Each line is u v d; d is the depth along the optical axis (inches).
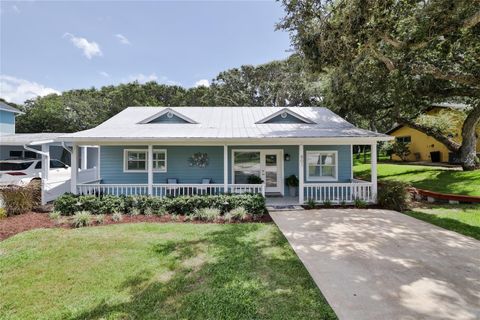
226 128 463.5
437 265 182.5
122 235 251.9
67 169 565.0
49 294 149.8
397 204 364.8
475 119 538.6
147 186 407.5
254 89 1460.4
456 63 445.1
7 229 281.0
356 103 652.1
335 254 204.4
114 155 480.1
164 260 194.2
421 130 649.6
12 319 128.3
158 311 132.4
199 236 249.3
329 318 124.0
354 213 344.8
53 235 252.7
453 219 307.1
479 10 279.1
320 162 485.4
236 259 195.2
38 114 1304.1
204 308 133.4
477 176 492.7
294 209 370.9
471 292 145.9
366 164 913.5
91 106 1398.9
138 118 532.4
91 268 181.0
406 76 411.8
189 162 483.8
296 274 170.2
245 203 338.0
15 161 522.0
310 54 384.5
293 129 451.8
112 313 131.0
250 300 140.0
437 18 295.3
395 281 159.8
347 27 328.2
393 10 327.6
